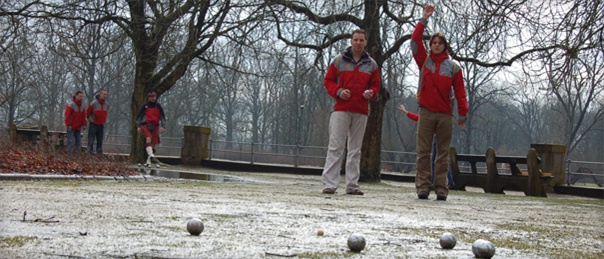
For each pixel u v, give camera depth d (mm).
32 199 6113
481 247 3342
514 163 17359
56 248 3209
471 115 54406
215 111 79500
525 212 7855
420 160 9984
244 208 6168
